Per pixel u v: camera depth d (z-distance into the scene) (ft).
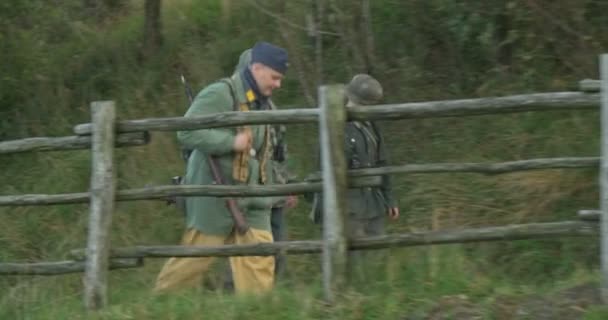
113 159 72.95
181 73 117.80
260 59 75.87
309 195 83.87
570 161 67.87
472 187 94.63
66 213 104.12
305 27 109.91
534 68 102.53
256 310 69.56
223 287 80.89
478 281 70.49
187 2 129.59
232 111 73.51
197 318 69.21
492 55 105.60
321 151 70.08
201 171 76.69
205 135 74.02
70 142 73.67
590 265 78.02
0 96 116.98
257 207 77.41
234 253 72.18
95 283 72.69
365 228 81.66
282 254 71.67
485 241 69.31
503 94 102.53
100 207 72.54
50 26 126.82
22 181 109.50
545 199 90.84
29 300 78.54
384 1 113.39
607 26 100.58
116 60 121.80
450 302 67.82
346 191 70.03
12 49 118.93
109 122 72.49
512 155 96.94
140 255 73.15
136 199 73.41
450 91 105.50
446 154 99.25
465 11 105.81
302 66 107.04
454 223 91.81
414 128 102.63
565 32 101.96
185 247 72.90
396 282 70.90
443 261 71.92
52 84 119.55
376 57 106.93
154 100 114.73
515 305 66.74
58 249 99.66
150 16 121.08
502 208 91.97
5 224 104.22
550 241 82.79
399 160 100.37
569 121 97.71
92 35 126.93
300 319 67.77
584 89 66.23
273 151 79.41
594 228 67.72
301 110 70.08
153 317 70.18
